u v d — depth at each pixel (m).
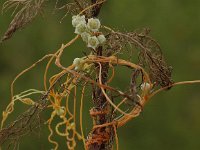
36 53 16.89
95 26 4.66
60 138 13.73
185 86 16.34
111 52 4.77
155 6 16.33
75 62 4.77
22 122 4.91
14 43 17.02
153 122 16.25
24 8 4.83
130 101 4.64
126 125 16.25
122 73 13.88
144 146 16.25
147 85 4.81
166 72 4.82
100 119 4.82
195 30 16.50
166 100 16.28
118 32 4.73
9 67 17.08
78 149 11.73
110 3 16.22
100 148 4.85
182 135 16.36
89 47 4.74
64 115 5.07
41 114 5.04
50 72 14.35
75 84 4.84
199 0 16.62
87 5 4.86
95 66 4.81
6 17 14.25
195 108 16.30
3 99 16.58
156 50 4.79
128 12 16.12
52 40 16.62
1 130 4.91
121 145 16.22
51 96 5.21
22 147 14.27
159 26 16.30
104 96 4.81
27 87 16.55
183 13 16.48
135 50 4.86
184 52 16.42
